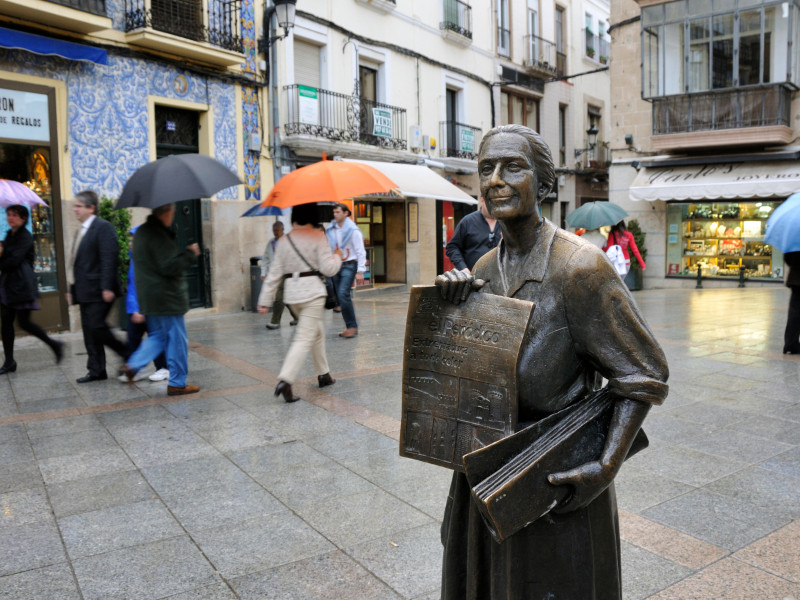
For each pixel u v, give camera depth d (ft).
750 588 8.59
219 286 39.40
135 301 20.97
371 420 16.26
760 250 54.39
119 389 19.89
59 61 31.07
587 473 4.37
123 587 8.88
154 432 15.61
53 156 30.96
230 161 39.99
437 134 58.85
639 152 57.77
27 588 8.87
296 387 19.84
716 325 31.04
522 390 4.82
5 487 12.39
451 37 59.16
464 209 65.57
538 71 72.90
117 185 33.73
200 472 13.04
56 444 14.82
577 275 4.65
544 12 75.46
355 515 11.00
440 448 5.07
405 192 36.94
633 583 8.75
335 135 46.83
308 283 18.34
